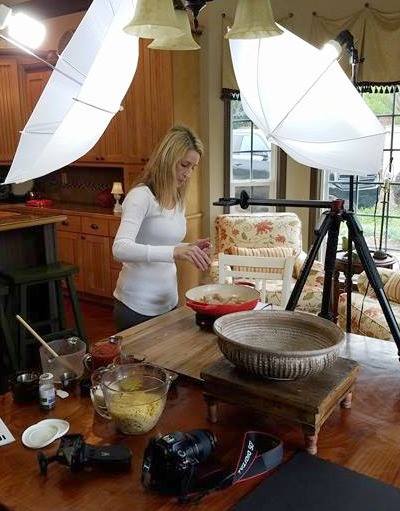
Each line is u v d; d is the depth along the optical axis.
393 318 1.45
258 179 4.56
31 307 3.22
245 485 0.95
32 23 1.50
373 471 0.99
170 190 1.97
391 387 1.33
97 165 4.66
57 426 1.14
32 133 1.25
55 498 0.92
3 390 2.90
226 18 4.15
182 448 0.92
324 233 1.57
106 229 4.44
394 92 3.88
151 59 4.01
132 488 0.94
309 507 0.88
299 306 3.19
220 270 2.35
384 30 3.71
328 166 1.49
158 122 4.10
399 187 4.04
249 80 1.41
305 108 1.29
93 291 4.66
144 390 1.15
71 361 1.37
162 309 2.06
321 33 3.99
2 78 5.12
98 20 1.18
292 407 1.03
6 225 2.89
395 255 4.14
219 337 1.12
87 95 1.19
